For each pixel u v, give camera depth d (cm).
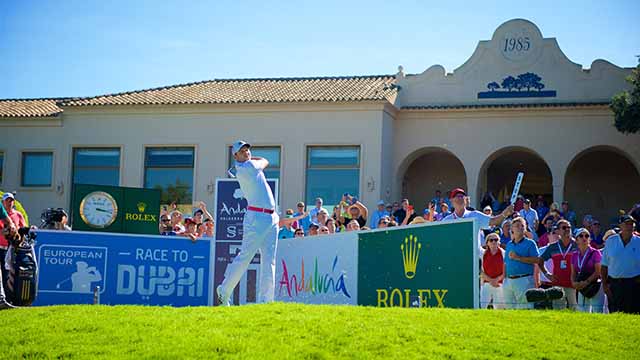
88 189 1562
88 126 3180
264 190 1228
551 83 2970
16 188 3225
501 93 3008
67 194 3177
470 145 3008
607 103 2891
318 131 2980
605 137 2903
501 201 3328
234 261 1220
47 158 3222
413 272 1318
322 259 1434
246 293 1477
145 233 1583
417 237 1320
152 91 3306
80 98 3250
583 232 1331
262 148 3033
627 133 2844
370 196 2917
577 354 977
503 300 1323
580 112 2923
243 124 3047
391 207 2425
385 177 2973
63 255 1505
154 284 1508
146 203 1588
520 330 1049
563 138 2936
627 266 1271
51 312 1146
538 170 3334
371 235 1370
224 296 1217
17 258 1343
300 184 2977
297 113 3000
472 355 957
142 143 3125
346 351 955
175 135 3103
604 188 3192
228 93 3184
